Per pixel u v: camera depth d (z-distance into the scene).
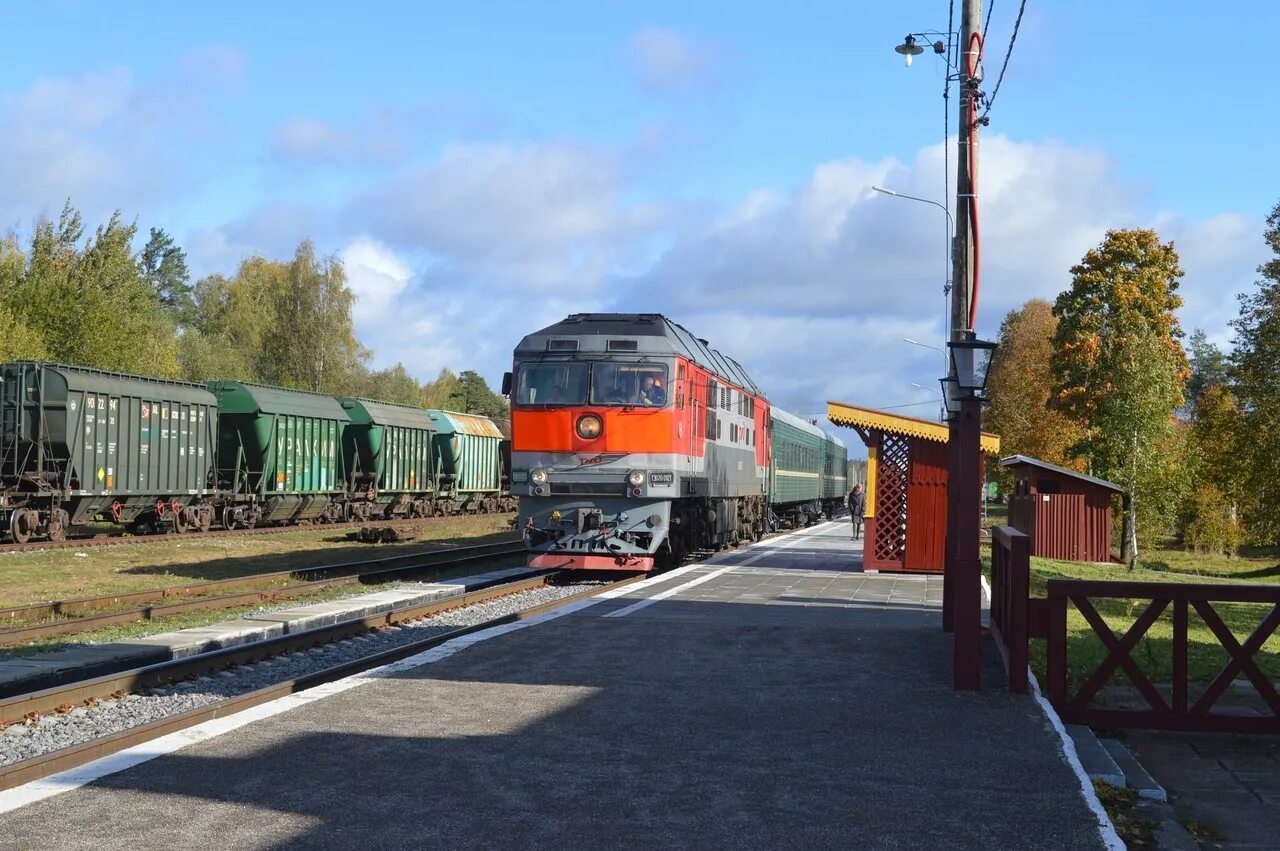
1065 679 8.59
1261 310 38.19
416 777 6.43
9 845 5.22
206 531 31.47
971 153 13.16
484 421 50.59
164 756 6.77
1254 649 8.30
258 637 13.73
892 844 5.46
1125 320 44.38
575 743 7.27
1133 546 31.39
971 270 13.11
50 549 24.39
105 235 49.75
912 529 20.66
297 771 6.48
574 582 20.33
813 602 15.41
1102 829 5.69
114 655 11.67
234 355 66.62
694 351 21.56
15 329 41.16
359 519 39.66
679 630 12.26
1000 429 61.31
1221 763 7.91
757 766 6.79
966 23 13.12
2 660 11.34
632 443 19.17
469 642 11.27
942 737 7.57
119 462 27.67
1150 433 31.42
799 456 40.16
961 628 9.20
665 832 5.58
